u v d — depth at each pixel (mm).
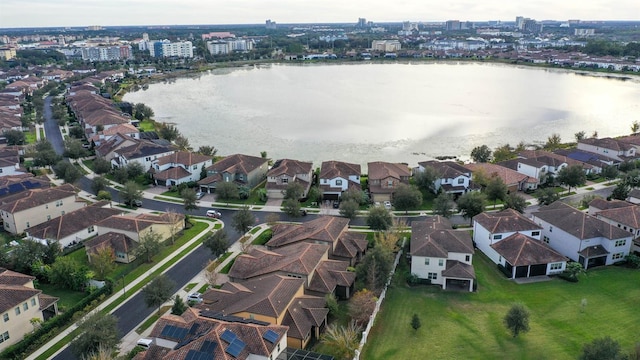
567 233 82125
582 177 113688
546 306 67812
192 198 102875
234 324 50750
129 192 107188
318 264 72625
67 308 68125
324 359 53406
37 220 96688
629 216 85438
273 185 113375
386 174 111312
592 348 50781
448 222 89312
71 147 141750
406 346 59188
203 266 81062
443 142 163750
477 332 62125
